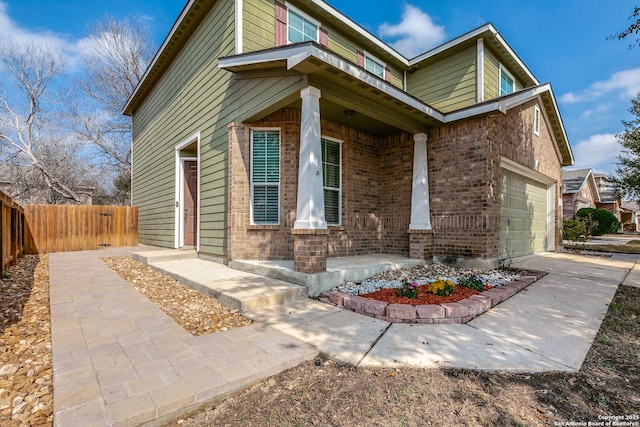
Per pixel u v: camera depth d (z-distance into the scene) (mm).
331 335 3279
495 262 6379
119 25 19047
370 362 2711
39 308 4152
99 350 2816
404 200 7512
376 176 7914
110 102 19672
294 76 5012
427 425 1966
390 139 7844
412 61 10125
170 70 9648
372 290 4738
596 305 4262
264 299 4156
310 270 4793
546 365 2633
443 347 2986
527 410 2092
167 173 9766
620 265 7445
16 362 2650
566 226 14125
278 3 6965
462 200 6520
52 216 10359
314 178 4883
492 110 6035
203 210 7723
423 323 3641
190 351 2832
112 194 21922
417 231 6770
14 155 17969
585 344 3043
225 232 6777
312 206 4844
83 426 1776
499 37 8875
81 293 4797
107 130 19672
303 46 4418
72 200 19766
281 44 6957
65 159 19281
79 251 10312
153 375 2373
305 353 2828
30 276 6234
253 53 5137
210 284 4855
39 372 2498
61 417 1842
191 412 2102
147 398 2059
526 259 8203
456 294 4387
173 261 7293
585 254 9859
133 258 8281
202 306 4254
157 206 10539
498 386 2363
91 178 20922
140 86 11320
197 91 7969
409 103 5828
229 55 6020
